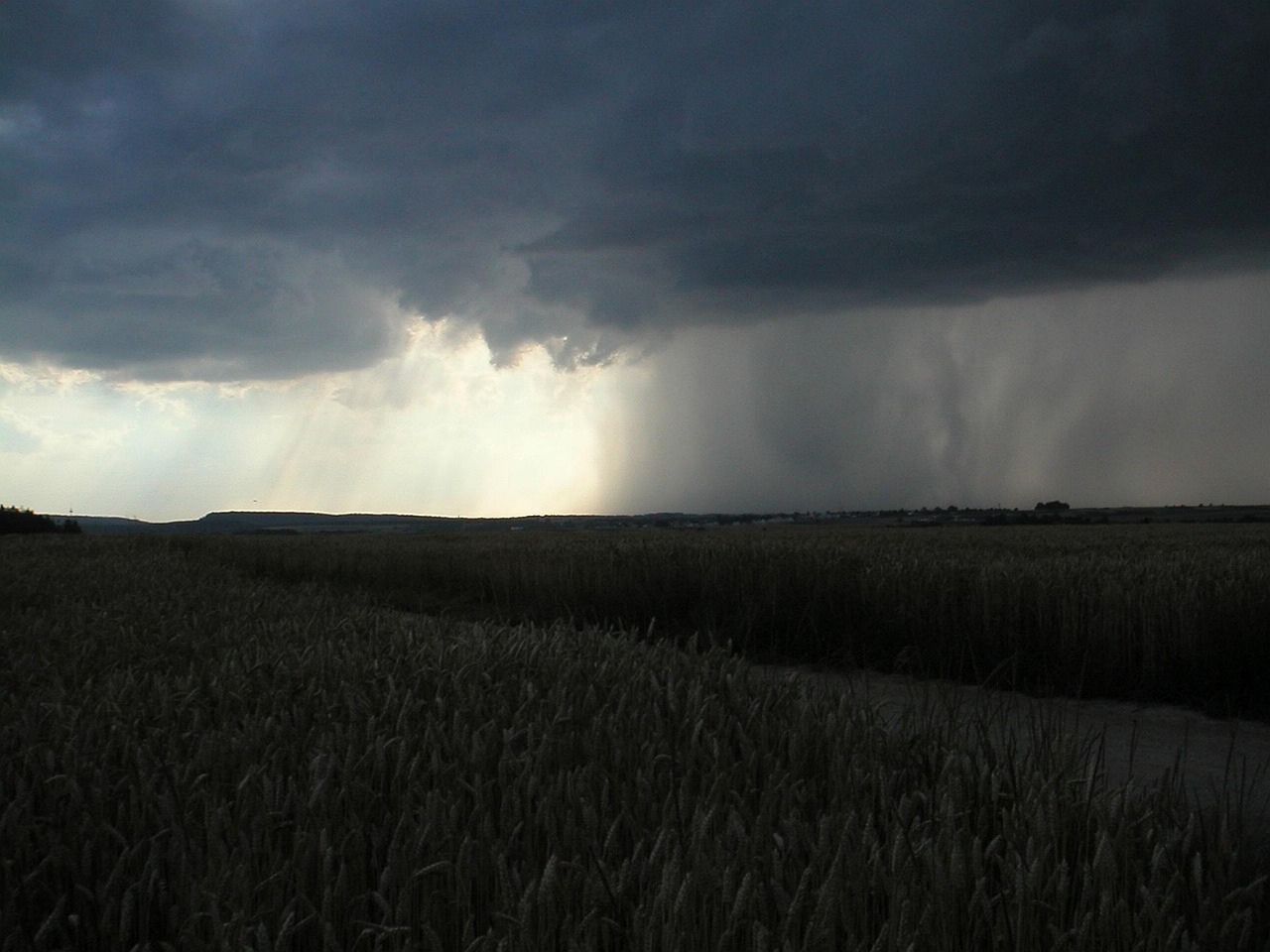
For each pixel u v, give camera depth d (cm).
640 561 1212
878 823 261
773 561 1071
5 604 914
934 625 848
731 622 993
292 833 252
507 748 284
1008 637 778
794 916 186
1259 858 285
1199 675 708
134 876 233
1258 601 762
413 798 263
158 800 256
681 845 229
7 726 335
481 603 1473
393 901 217
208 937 208
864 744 308
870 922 209
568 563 1360
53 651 548
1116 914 194
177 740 322
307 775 283
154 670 487
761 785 287
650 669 424
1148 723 635
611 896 205
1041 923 207
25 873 236
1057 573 945
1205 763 504
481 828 234
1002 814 251
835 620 925
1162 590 798
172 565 1641
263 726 327
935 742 329
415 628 605
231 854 224
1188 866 243
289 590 1295
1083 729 604
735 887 206
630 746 293
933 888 202
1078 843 241
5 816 244
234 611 788
